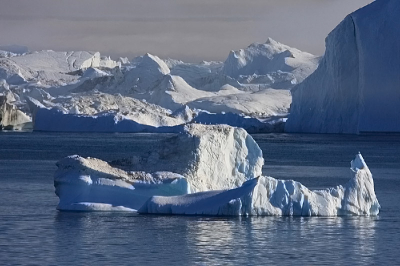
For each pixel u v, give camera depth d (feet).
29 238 264.11
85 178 312.91
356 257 241.76
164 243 255.29
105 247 249.96
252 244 255.50
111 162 327.06
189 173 321.73
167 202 305.94
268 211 299.58
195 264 229.86
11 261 231.91
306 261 236.22
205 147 328.70
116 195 314.14
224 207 299.79
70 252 242.99
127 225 283.18
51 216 304.50
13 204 349.00
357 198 308.81
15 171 560.20
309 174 573.74
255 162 343.05
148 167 323.57
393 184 488.85
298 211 301.63
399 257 242.37
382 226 289.12
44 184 451.94
